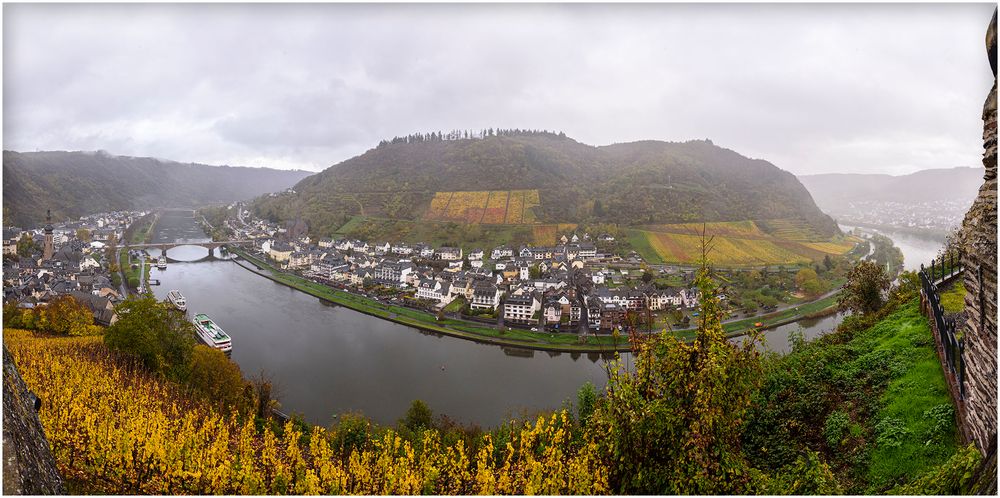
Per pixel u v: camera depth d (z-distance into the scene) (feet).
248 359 210.18
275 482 79.71
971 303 45.37
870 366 68.13
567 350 222.48
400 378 190.49
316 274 433.07
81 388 106.11
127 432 84.64
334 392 176.14
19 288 288.92
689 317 256.93
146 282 375.25
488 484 69.46
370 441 97.14
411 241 573.74
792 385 72.13
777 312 273.54
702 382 44.32
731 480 44.98
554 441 68.80
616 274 393.09
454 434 109.91
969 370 45.55
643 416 46.55
